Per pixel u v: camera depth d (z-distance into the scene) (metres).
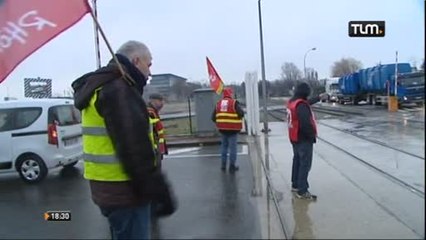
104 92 3.32
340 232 5.77
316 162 11.06
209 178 10.11
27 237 6.45
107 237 6.32
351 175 9.33
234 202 7.77
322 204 7.16
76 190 9.67
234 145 10.97
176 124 26.69
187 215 7.08
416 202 7.04
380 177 9.01
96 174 3.52
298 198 7.60
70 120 11.51
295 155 7.93
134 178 3.24
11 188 10.24
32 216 7.61
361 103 51.41
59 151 11.00
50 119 10.99
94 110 3.48
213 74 15.31
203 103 18.39
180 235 6.12
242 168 11.16
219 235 6.04
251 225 6.39
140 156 3.21
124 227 3.58
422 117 25.03
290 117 7.67
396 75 35.47
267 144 15.70
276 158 12.36
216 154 14.17
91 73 3.54
